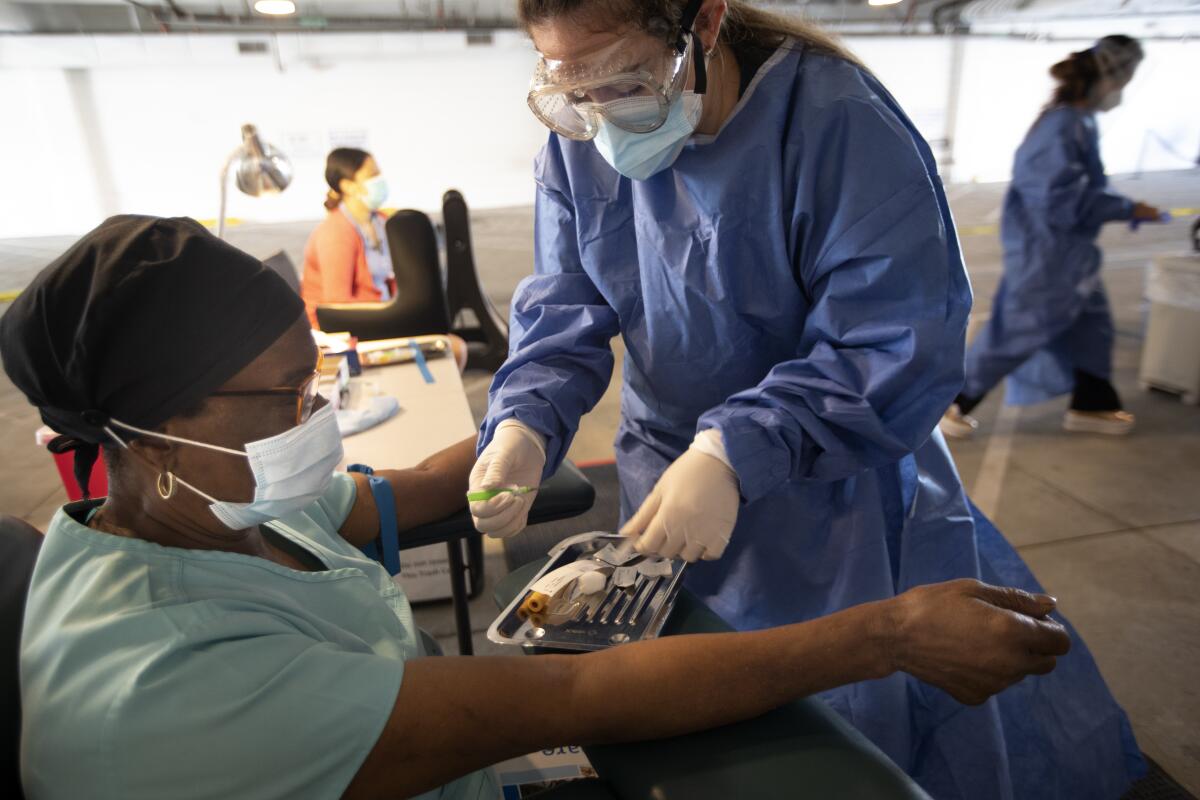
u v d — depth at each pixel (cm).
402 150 1124
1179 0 1159
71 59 956
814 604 110
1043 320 286
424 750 63
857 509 104
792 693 69
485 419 102
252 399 69
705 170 92
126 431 66
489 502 87
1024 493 262
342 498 102
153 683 58
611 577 87
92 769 57
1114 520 243
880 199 85
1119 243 694
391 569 107
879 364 85
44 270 63
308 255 318
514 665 67
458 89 1108
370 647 77
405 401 182
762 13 94
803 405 85
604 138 88
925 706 114
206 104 1029
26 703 61
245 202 1080
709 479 82
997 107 1262
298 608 71
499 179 1170
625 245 104
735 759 66
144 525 72
